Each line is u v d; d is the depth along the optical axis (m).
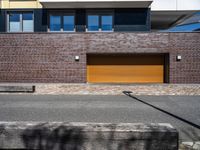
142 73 18.86
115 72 18.88
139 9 20.34
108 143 4.62
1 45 18.17
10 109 9.30
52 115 8.27
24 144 4.72
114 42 18.02
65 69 18.16
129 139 4.61
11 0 20.59
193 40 17.81
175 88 15.38
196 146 5.25
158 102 10.88
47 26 20.48
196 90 14.55
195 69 17.84
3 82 18.22
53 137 4.68
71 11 20.44
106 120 7.59
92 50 18.08
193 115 8.33
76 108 9.51
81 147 4.65
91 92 13.83
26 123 5.08
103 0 18.58
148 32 17.95
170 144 4.60
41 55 18.16
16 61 18.20
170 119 7.75
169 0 20.72
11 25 20.81
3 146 4.75
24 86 13.81
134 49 18.00
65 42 18.09
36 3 20.52
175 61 17.92
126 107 9.72
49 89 14.88
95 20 20.38
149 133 4.59
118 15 20.31
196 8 20.64
